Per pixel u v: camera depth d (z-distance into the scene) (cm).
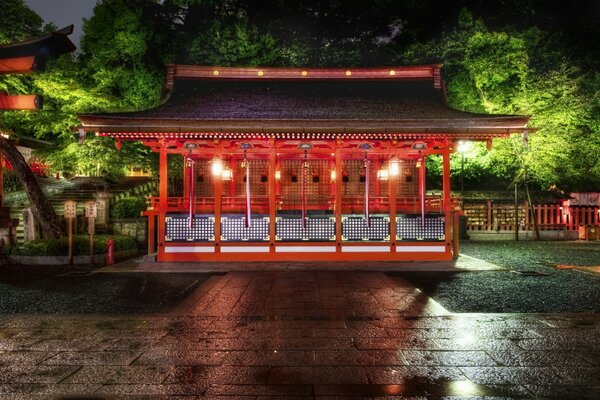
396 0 2962
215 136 1445
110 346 622
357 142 1515
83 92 2083
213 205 1712
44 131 2214
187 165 1869
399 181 1994
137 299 946
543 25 2897
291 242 1520
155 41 2422
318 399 455
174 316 789
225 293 990
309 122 1402
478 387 483
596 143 2530
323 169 2000
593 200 2647
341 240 1523
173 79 1870
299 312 814
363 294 973
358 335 670
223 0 2767
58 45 1181
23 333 686
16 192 2294
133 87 2302
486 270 1321
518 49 2353
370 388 481
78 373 523
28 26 2167
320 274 1254
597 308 837
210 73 1902
